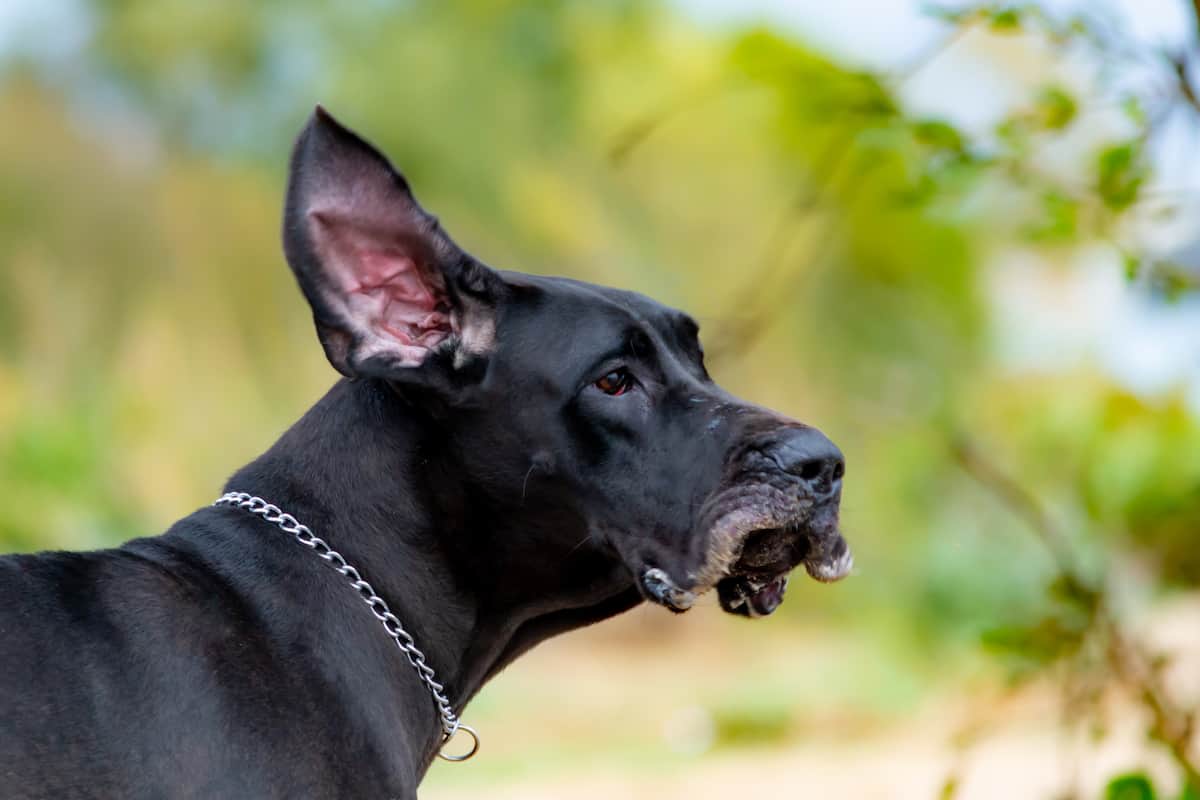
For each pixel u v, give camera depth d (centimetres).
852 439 2730
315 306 537
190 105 2770
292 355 2702
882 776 1497
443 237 552
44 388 2522
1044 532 812
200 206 2691
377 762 516
